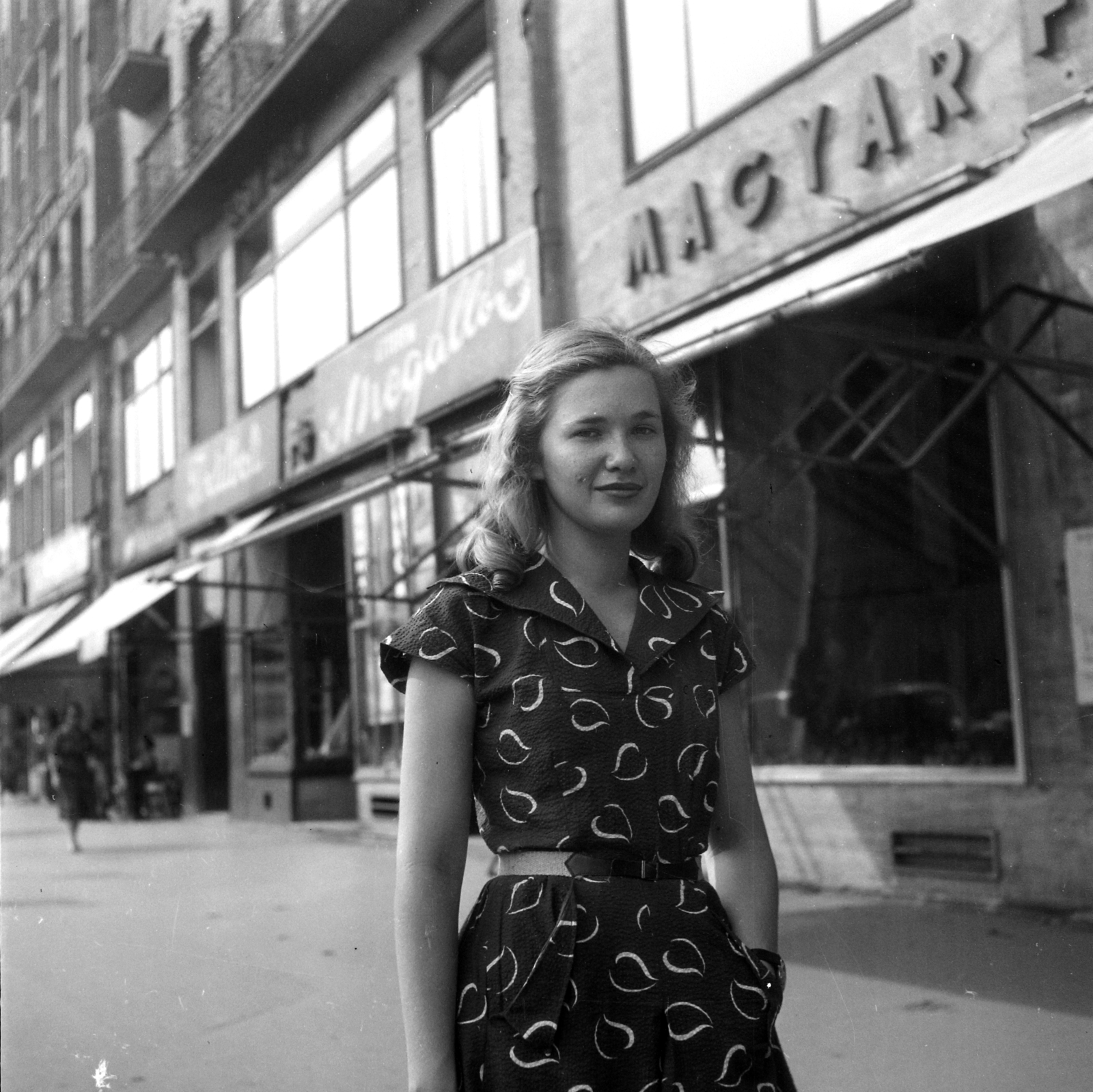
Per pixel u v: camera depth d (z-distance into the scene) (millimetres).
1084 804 5105
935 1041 3285
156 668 11188
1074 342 5141
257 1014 3432
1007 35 4984
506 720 1447
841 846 6164
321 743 10008
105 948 4141
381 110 7250
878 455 6480
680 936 1412
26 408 8094
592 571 1554
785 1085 1516
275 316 7996
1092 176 3451
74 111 6289
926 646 6215
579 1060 1357
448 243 7777
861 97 5621
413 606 9141
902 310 5508
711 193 6457
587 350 1550
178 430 8156
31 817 11531
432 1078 1384
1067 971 3998
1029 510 5344
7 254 7078
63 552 8562
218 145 6758
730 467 6496
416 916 1426
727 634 1623
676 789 1461
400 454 8172
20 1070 2979
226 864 6039
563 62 7328
